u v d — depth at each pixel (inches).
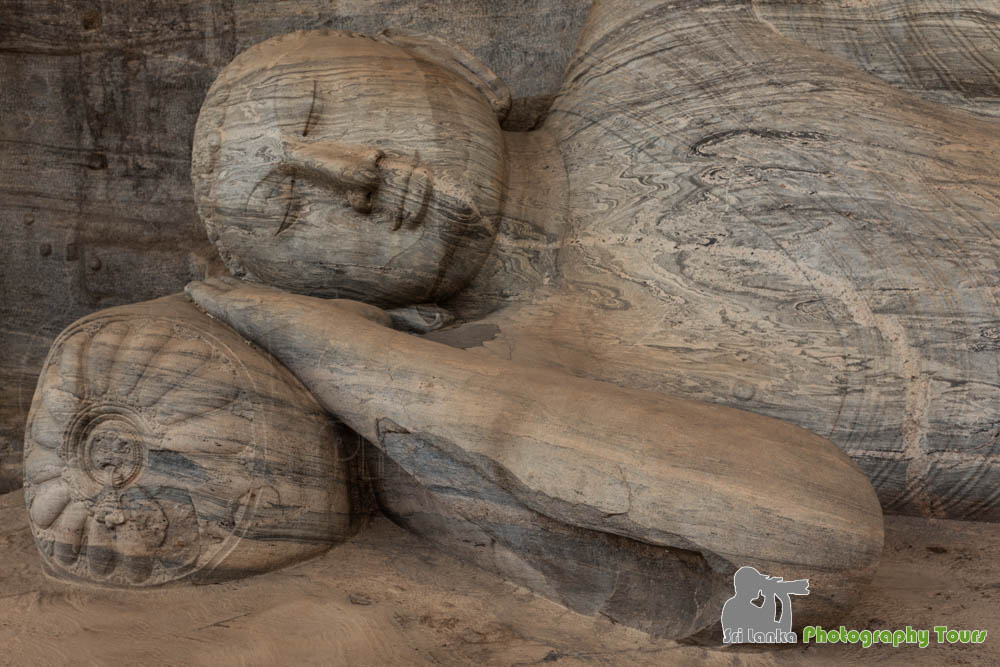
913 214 80.4
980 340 77.3
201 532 74.2
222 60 121.3
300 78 89.4
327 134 88.4
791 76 88.0
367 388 74.8
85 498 75.1
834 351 79.7
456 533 78.4
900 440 79.4
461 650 65.1
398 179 86.6
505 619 69.5
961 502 81.6
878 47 91.8
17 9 112.9
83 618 69.4
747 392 80.8
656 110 91.3
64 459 75.9
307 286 93.5
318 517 77.7
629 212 89.3
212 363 76.2
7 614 70.4
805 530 60.0
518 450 67.3
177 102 121.3
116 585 74.8
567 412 67.4
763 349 81.5
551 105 106.6
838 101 85.8
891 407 78.8
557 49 121.6
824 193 82.1
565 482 65.0
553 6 121.1
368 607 69.8
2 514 93.3
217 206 92.4
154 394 74.5
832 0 93.0
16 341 112.6
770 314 81.7
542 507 66.9
